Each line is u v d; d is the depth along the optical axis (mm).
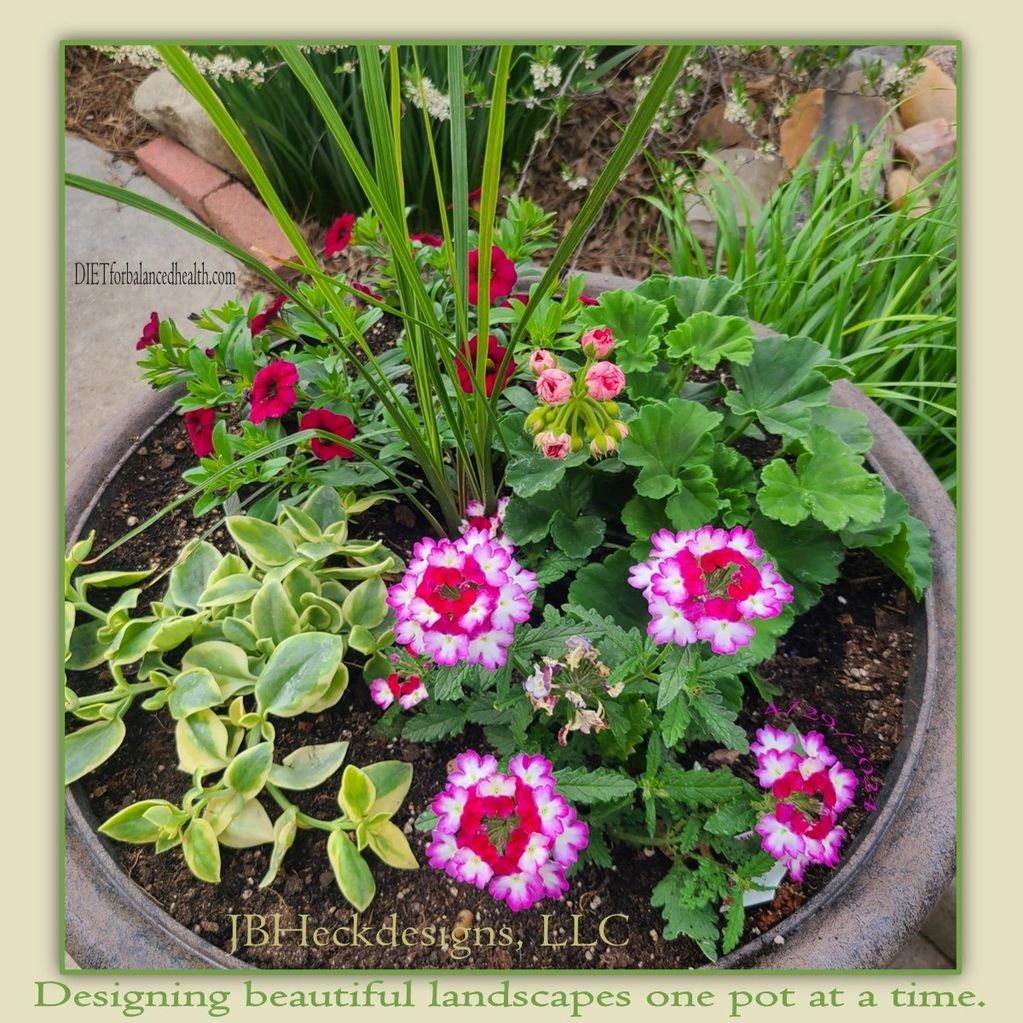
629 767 1380
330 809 1450
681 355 1644
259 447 1587
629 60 2742
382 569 1636
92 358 2648
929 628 1548
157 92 2889
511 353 1362
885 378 2197
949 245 2143
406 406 1515
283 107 2498
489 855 1046
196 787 1420
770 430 1604
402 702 1356
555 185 2742
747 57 2578
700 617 1079
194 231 1069
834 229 2225
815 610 1625
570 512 1615
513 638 1212
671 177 2443
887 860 1294
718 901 1292
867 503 1474
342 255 2680
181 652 1659
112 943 1280
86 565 1741
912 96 2506
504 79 1007
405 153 2494
